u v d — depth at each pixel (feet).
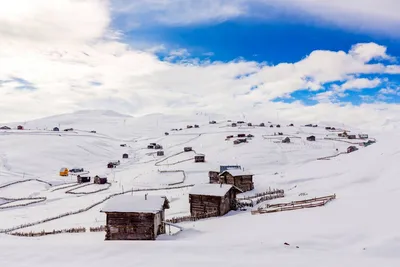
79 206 168.86
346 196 122.72
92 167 325.01
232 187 135.54
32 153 341.62
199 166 262.88
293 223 89.71
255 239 73.56
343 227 77.00
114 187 218.79
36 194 213.25
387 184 134.92
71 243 70.85
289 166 254.68
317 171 201.77
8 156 321.52
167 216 131.23
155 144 430.61
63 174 282.56
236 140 358.43
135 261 58.23
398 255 59.52
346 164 201.36
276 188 177.99
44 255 61.67
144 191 195.83
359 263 55.42
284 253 62.80
